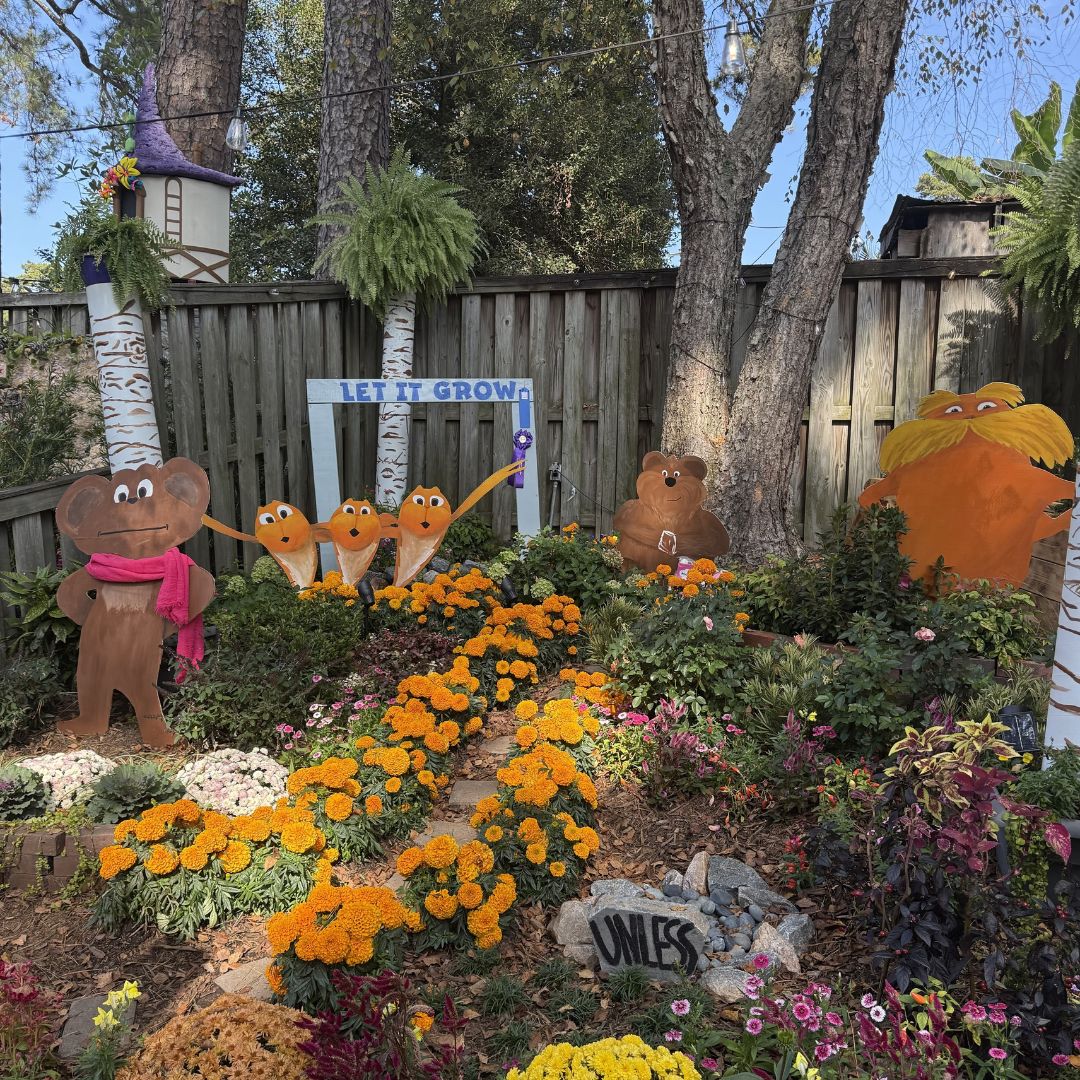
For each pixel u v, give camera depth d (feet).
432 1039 8.09
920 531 16.83
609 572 19.56
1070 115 21.26
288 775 12.32
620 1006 8.57
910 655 13.24
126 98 42.57
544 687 16.06
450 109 52.75
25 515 15.42
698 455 20.43
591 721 13.16
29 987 7.93
